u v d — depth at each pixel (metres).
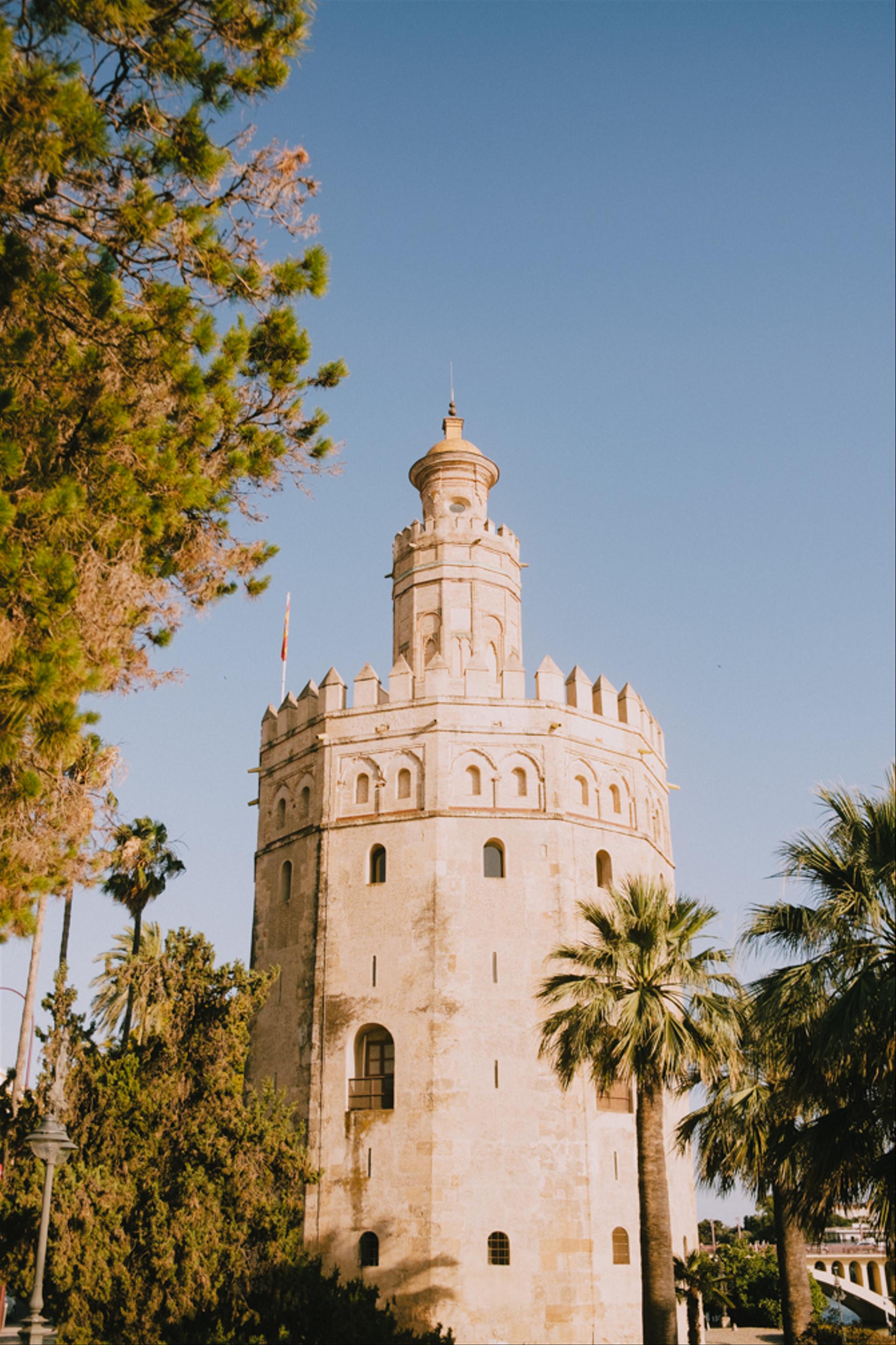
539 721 42.66
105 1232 25.39
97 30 15.25
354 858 41.41
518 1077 37.59
